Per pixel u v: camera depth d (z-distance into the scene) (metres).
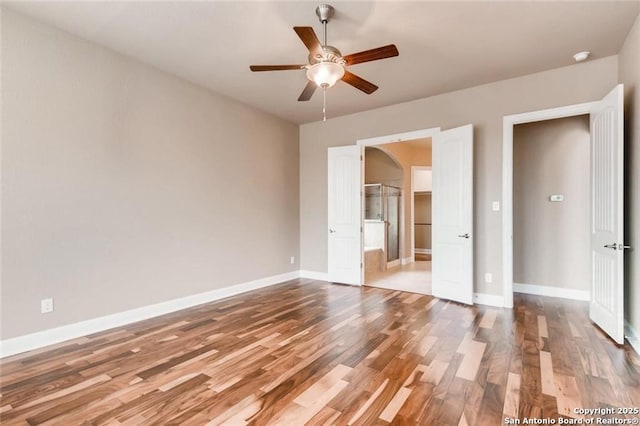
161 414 1.83
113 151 3.26
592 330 3.10
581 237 4.31
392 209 7.44
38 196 2.76
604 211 3.02
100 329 3.15
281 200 5.45
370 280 5.55
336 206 5.32
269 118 5.21
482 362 2.44
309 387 2.11
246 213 4.79
